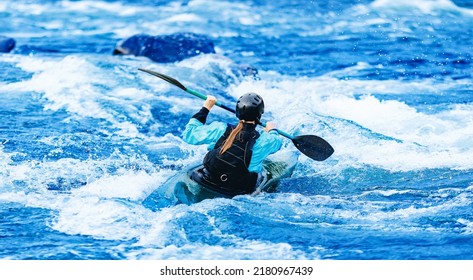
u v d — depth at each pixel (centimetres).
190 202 1736
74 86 2847
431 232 1664
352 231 1666
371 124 2525
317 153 1880
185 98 2803
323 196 1856
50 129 2391
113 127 2448
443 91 2964
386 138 2269
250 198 1780
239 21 4216
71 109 2605
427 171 2031
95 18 4328
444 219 1730
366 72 3275
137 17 4334
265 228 1655
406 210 1783
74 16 4366
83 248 1572
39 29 4075
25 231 1647
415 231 1670
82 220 1703
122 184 1934
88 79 2938
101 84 2892
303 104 2698
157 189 1792
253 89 2997
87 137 2327
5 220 1703
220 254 1545
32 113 2547
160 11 4459
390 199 1850
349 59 3488
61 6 4597
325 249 1578
